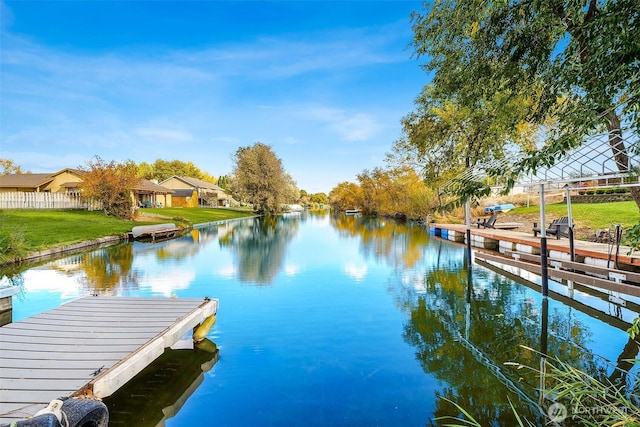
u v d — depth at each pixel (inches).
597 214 650.8
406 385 157.2
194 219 1315.2
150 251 600.7
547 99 166.7
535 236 553.6
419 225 1175.6
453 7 245.9
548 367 174.1
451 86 277.0
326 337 215.3
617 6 104.5
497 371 170.2
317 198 4281.5
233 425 129.3
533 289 343.3
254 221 1470.2
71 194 1194.6
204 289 337.7
